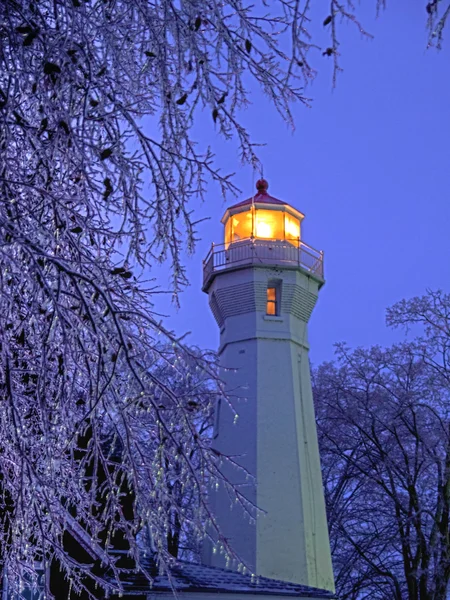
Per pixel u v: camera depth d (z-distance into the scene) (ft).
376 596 100.37
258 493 80.84
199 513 16.40
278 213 97.09
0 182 15.19
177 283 18.04
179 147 17.11
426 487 90.89
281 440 84.64
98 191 16.60
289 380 88.79
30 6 15.47
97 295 15.72
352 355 99.09
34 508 17.06
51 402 16.79
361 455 99.55
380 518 97.55
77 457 29.43
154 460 15.97
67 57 14.64
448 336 93.66
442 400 93.25
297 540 80.12
